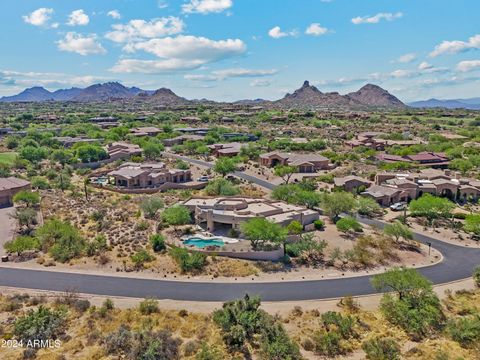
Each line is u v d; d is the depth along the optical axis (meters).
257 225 65.62
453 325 43.19
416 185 98.06
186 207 81.56
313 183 111.50
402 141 183.00
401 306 46.03
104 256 61.81
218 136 199.88
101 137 190.75
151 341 38.78
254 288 53.97
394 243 71.44
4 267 59.00
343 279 57.53
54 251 62.56
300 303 50.16
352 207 85.06
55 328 42.00
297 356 37.81
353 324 44.28
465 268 62.50
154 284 54.47
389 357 37.91
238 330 40.75
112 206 91.25
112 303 47.69
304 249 64.81
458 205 96.56
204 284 54.81
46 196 98.00
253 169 137.75
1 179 99.00
